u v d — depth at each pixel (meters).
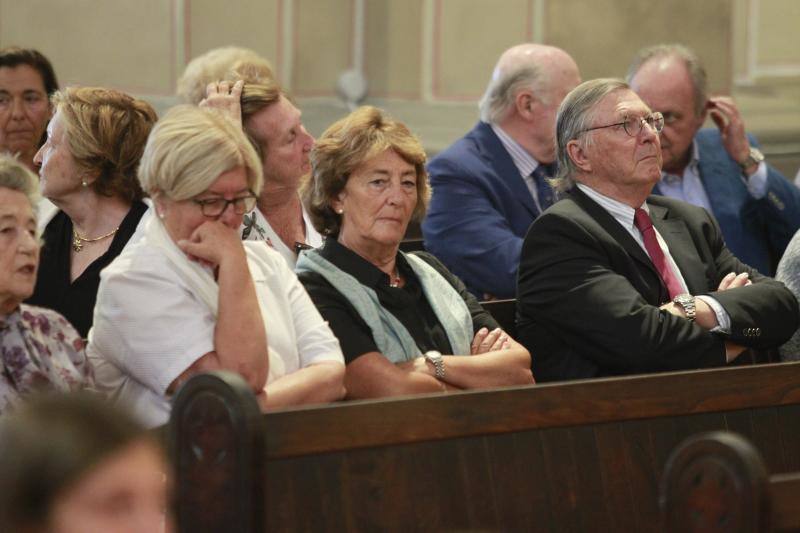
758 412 8.73
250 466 6.21
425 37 22.67
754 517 5.60
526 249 10.92
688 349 10.23
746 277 11.18
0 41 19.67
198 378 6.49
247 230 10.96
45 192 10.35
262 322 8.45
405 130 9.95
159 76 21.06
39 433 3.32
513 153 13.91
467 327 10.08
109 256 10.33
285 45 22.33
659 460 8.27
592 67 21.02
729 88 21.09
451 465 7.55
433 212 13.62
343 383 9.22
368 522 7.24
